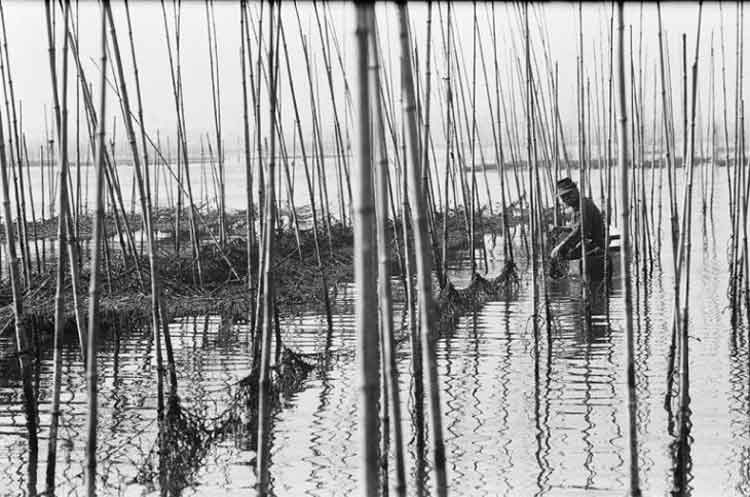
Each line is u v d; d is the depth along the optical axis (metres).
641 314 10.04
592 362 7.94
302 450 5.83
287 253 13.67
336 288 11.75
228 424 6.26
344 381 7.55
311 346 8.87
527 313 10.37
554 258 12.57
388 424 5.32
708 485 5.09
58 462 5.73
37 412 6.76
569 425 6.21
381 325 6.67
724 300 10.70
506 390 7.11
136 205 23.80
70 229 6.59
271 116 4.94
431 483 5.28
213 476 5.38
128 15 7.18
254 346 6.94
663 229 17.70
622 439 5.91
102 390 7.36
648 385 7.15
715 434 5.94
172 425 5.96
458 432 6.13
